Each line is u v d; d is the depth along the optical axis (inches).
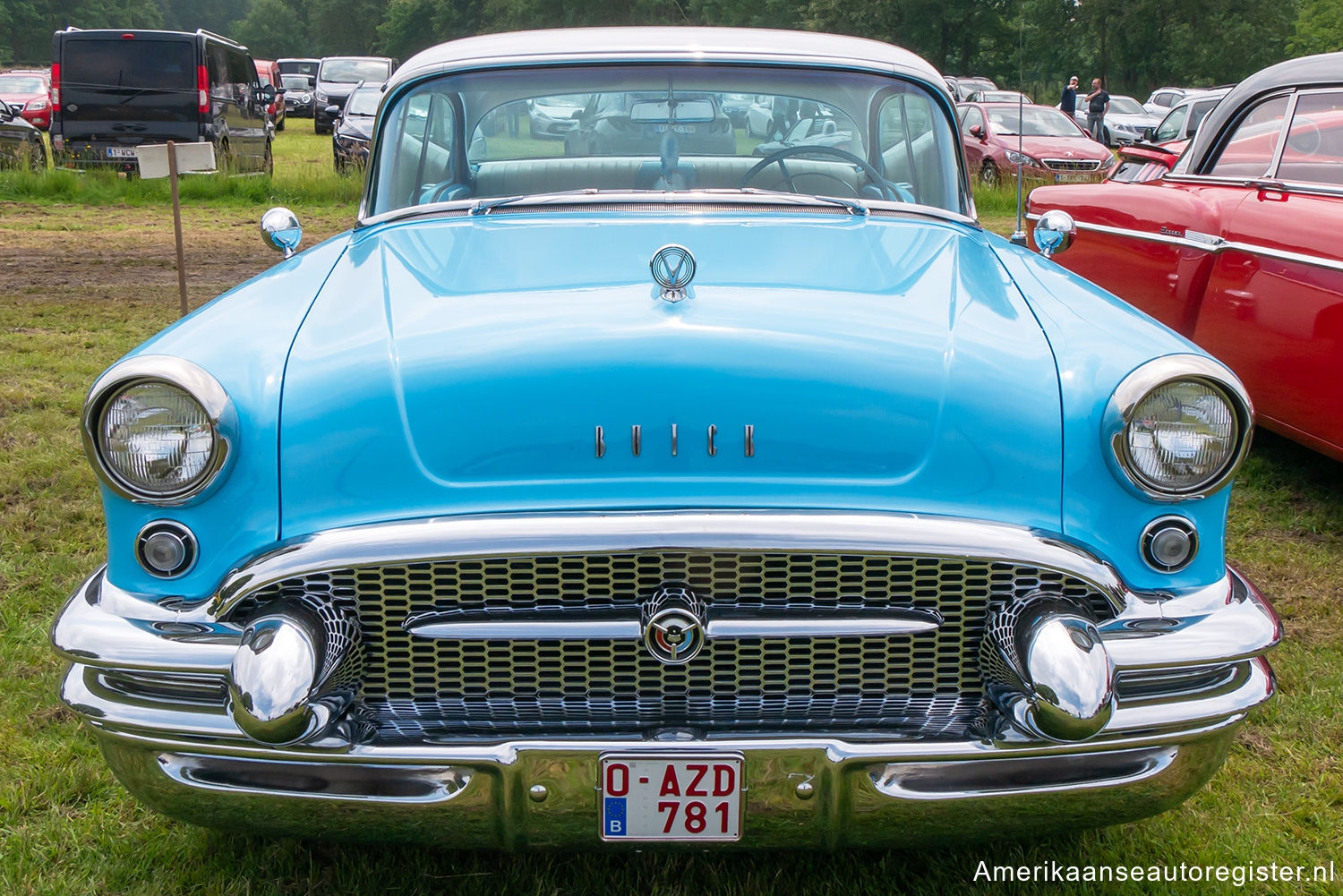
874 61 124.8
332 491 76.7
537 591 75.2
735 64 122.3
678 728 75.5
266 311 89.5
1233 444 77.4
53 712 112.4
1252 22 1982.0
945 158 125.4
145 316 290.4
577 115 123.8
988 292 94.7
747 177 125.3
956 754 73.6
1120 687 77.4
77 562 145.2
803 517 73.6
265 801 75.7
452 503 75.7
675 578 75.1
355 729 74.6
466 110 124.3
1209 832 95.6
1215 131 190.4
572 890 88.4
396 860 91.5
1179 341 83.7
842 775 73.7
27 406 209.8
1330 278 149.6
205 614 76.0
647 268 94.1
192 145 203.5
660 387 77.4
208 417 75.4
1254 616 78.8
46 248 406.3
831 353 80.0
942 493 76.8
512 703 77.2
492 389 77.9
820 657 77.4
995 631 75.3
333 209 527.8
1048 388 80.3
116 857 91.4
